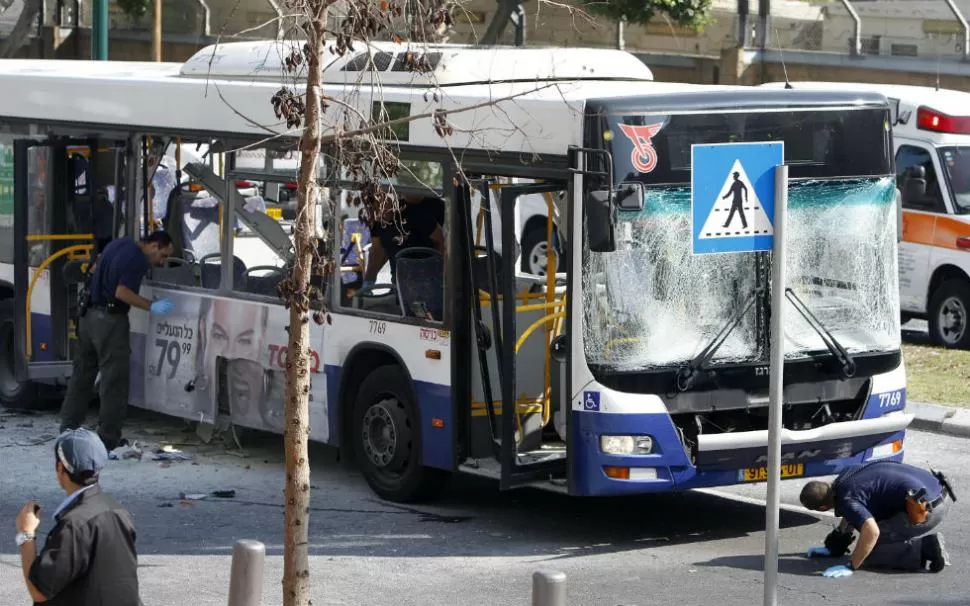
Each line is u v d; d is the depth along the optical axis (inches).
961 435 637.3
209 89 565.0
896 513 426.9
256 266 557.0
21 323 627.8
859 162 471.2
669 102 445.1
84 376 587.5
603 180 434.9
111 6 1819.6
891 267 478.3
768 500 321.7
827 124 466.3
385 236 508.7
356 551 455.2
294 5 326.0
